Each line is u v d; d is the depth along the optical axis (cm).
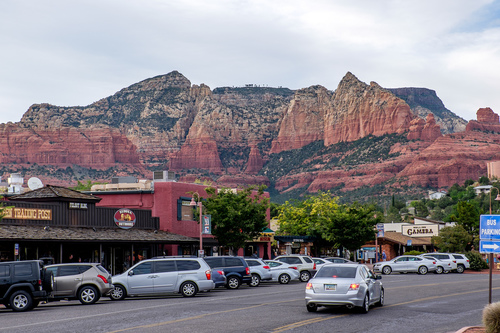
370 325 1928
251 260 3994
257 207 4950
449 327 1898
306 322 1981
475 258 6147
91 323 1989
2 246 3584
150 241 4488
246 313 2222
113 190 5309
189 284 2972
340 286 2197
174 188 5178
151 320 2038
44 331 1825
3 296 2505
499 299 2806
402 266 5647
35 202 4069
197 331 1784
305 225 7569
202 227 4481
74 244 4078
